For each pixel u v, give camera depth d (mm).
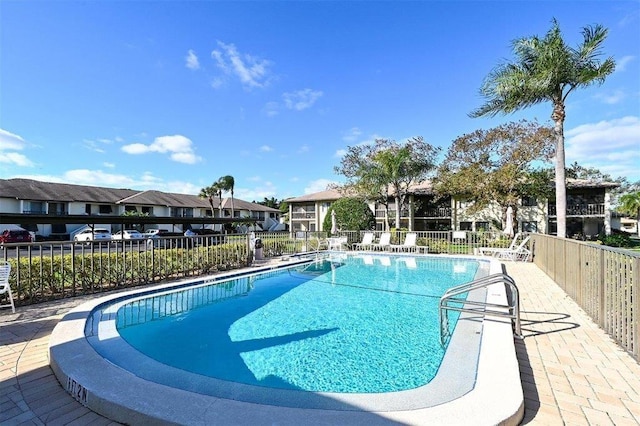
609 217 24844
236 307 6680
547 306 5719
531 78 12000
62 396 2762
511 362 3082
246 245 11180
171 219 17734
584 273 5395
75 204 30422
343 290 8250
